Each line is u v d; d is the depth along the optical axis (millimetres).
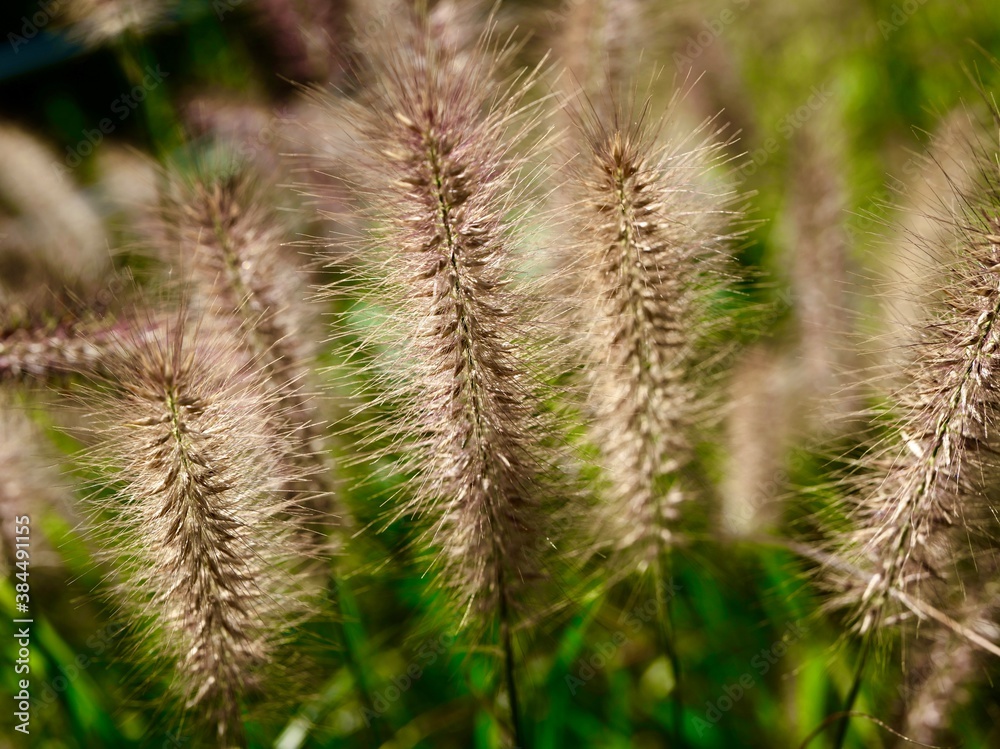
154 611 414
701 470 457
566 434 424
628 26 500
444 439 404
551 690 472
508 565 413
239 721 416
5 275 499
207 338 425
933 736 448
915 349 406
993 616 432
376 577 469
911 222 489
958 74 666
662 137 447
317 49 532
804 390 498
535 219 408
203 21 693
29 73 953
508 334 401
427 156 385
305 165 474
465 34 498
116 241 571
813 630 482
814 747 474
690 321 434
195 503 395
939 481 401
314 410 438
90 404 428
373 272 408
